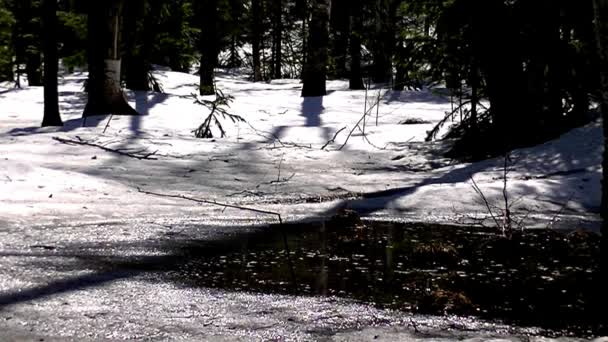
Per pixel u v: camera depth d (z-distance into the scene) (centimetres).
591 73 1137
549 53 1131
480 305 404
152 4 1950
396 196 803
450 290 437
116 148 1126
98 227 616
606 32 438
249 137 1336
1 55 2525
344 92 2161
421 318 374
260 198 827
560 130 1126
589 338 347
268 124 1516
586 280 466
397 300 410
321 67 2112
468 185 839
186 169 986
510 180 879
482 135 1144
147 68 2105
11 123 1513
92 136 1225
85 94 2123
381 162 1118
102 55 1484
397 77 1462
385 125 1527
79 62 1905
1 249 515
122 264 487
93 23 1484
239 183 908
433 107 1861
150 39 1986
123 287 421
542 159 982
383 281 457
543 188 817
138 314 363
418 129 1454
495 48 1121
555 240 600
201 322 353
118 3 1487
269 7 3438
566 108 1177
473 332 351
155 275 458
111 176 895
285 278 460
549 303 411
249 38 3372
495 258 535
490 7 1122
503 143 1105
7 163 845
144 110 1612
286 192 865
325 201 818
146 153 1094
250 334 335
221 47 3177
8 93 2192
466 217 711
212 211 728
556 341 340
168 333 332
